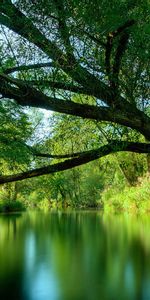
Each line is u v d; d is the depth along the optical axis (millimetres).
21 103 6617
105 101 6812
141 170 37719
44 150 10320
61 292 10289
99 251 16250
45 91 7137
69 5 6234
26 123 11375
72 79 6809
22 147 10008
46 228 26672
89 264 13617
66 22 6430
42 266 13305
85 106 6730
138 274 11945
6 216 42281
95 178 64812
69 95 7227
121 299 9438
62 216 41094
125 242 18672
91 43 6664
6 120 11008
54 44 6555
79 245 17984
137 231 23141
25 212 52875
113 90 6707
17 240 20031
